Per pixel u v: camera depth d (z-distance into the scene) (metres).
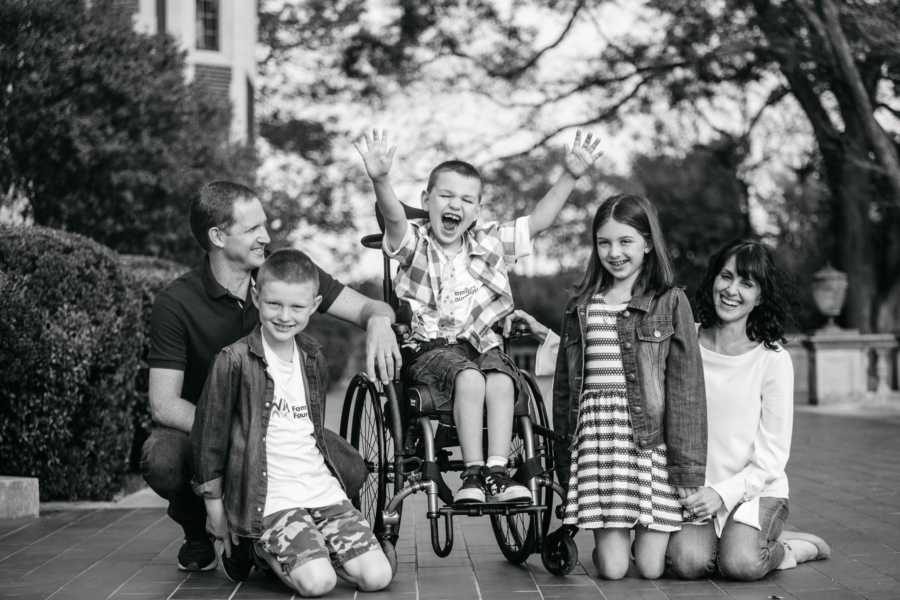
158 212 10.20
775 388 4.29
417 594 3.94
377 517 4.23
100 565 4.54
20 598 3.90
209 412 4.00
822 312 16.25
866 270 17.72
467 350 4.43
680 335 4.16
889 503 6.08
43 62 8.91
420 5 17.09
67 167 9.54
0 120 8.97
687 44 15.59
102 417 6.32
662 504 4.11
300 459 4.08
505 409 4.11
